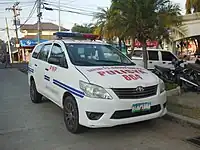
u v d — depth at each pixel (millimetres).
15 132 5270
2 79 15047
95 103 4531
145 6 9094
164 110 5223
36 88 7496
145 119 4789
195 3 17062
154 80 5027
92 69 5098
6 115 6562
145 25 9289
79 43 6191
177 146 4496
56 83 5785
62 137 4953
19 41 49438
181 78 9219
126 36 9773
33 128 5508
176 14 9727
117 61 5973
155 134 5086
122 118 4594
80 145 4566
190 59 18828
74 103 4984
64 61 5668
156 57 13961
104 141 4738
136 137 4930
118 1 9430
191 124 5453
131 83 4688
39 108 7258
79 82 4824
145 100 4727
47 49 6984
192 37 18500
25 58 48969
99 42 6602
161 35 9750
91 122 4578
